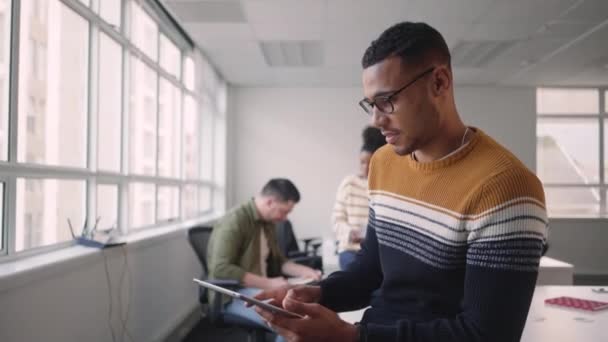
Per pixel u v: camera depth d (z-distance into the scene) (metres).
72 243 2.46
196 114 5.01
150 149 3.81
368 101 0.88
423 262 0.90
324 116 6.63
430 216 0.90
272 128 6.64
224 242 2.58
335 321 0.82
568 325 1.42
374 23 4.16
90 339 2.32
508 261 0.75
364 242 1.16
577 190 6.86
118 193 3.14
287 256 4.59
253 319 2.29
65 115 2.49
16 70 1.98
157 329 3.35
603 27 4.21
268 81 6.39
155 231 3.54
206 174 5.70
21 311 1.75
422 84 0.84
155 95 3.84
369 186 1.10
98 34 2.74
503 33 4.41
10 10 1.97
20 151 2.05
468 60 5.36
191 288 4.28
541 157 6.87
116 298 2.63
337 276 1.12
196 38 4.61
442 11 3.87
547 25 4.18
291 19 4.06
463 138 0.90
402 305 0.94
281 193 2.69
